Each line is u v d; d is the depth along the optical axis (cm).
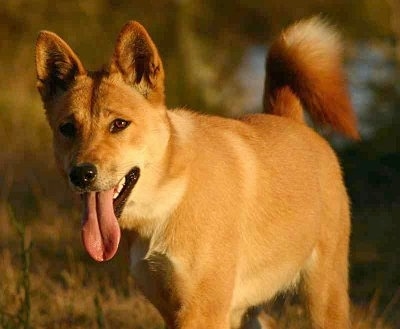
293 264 1057
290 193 1038
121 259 1454
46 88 990
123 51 959
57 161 970
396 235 1596
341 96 1151
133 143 933
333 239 1095
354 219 1683
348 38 2861
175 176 941
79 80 970
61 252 1547
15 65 2834
